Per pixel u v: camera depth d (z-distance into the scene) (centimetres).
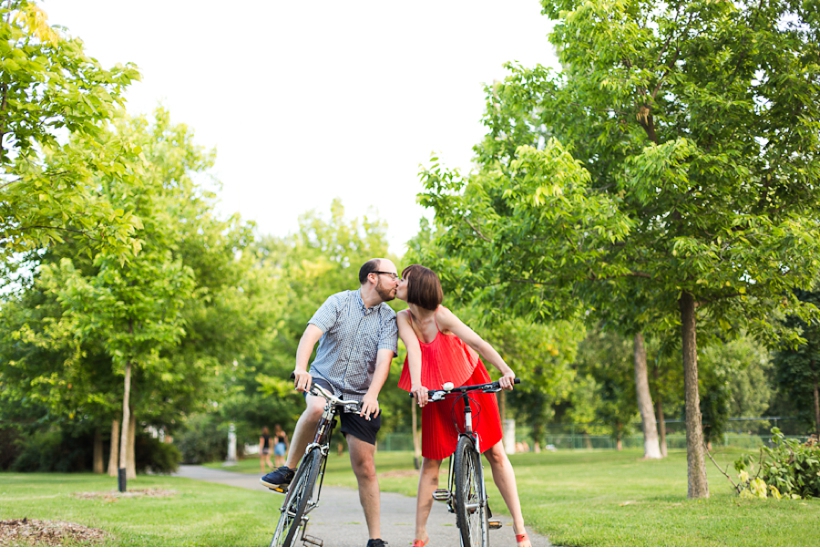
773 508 820
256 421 3475
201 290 2077
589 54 993
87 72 680
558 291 1060
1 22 581
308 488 419
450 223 1177
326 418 448
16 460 2747
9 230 712
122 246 750
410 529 790
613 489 1283
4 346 1961
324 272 3141
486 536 457
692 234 970
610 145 1038
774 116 993
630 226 953
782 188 999
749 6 1024
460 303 1222
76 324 1644
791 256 862
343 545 666
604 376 3522
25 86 633
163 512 955
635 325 1160
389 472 2195
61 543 612
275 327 2473
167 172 2147
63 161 697
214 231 2200
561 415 5312
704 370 2636
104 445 2828
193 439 5231
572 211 965
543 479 1644
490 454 498
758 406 3069
